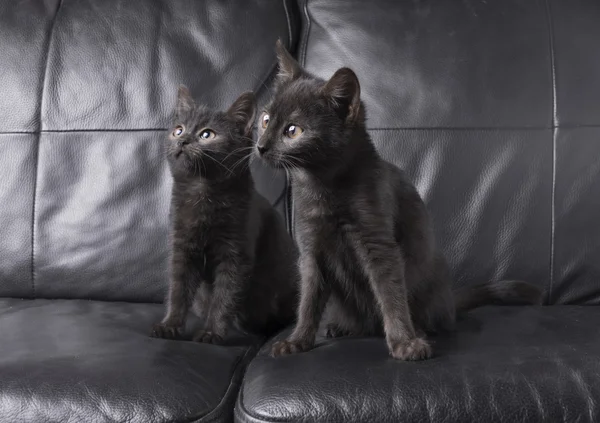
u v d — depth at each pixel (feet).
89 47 3.81
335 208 3.03
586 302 3.50
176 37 3.80
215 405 2.62
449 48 3.68
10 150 3.75
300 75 3.11
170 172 3.62
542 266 3.51
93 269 3.64
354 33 3.76
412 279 3.10
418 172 3.59
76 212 3.68
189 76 3.76
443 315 3.14
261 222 3.48
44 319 3.19
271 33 3.79
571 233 3.51
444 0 3.76
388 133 3.63
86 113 3.75
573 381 2.58
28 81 3.78
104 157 3.71
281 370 2.69
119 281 3.63
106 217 3.67
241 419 2.56
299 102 2.95
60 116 3.75
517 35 3.67
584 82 3.60
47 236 3.67
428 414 2.50
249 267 3.38
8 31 3.85
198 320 3.44
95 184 3.69
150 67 3.77
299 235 3.12
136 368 2.69
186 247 3.38
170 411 2.55
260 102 3.72
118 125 3.73
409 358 2.74
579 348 2.80
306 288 3.10
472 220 3.55
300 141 2.92
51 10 3.87
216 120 3.41
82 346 2.88
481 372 2.62
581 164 3.54
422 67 3.67
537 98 3.60
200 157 3.34
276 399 2.54
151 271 3.62
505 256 3.52
